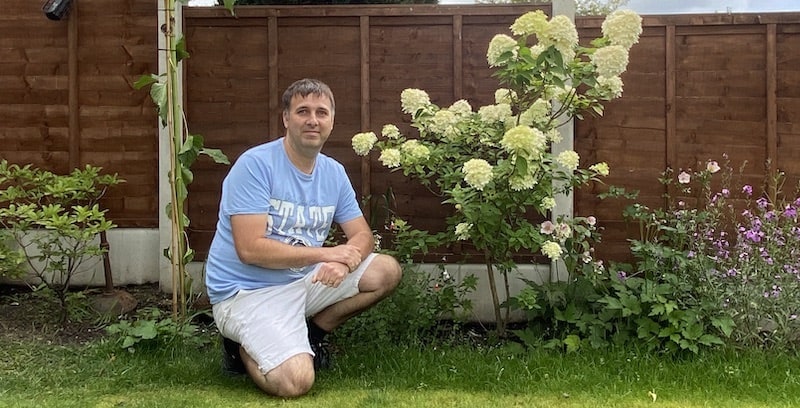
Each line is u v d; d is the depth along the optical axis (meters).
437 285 3.60
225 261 2.79
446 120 3.29
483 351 3.21
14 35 4.10
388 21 3.89
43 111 4.12
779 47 3.72
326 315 2.99
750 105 3.76
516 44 3.12
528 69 2.99
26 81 4.11
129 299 3.82
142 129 4.10
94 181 4.02
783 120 3.74
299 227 2.87
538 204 3.21
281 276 2.79
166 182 4.01
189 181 3.32
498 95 3.44
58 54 4.10
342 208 3.10
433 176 3.93
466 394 2.67
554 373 2.89
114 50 4.08
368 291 2.94
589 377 2.83
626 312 3.18
